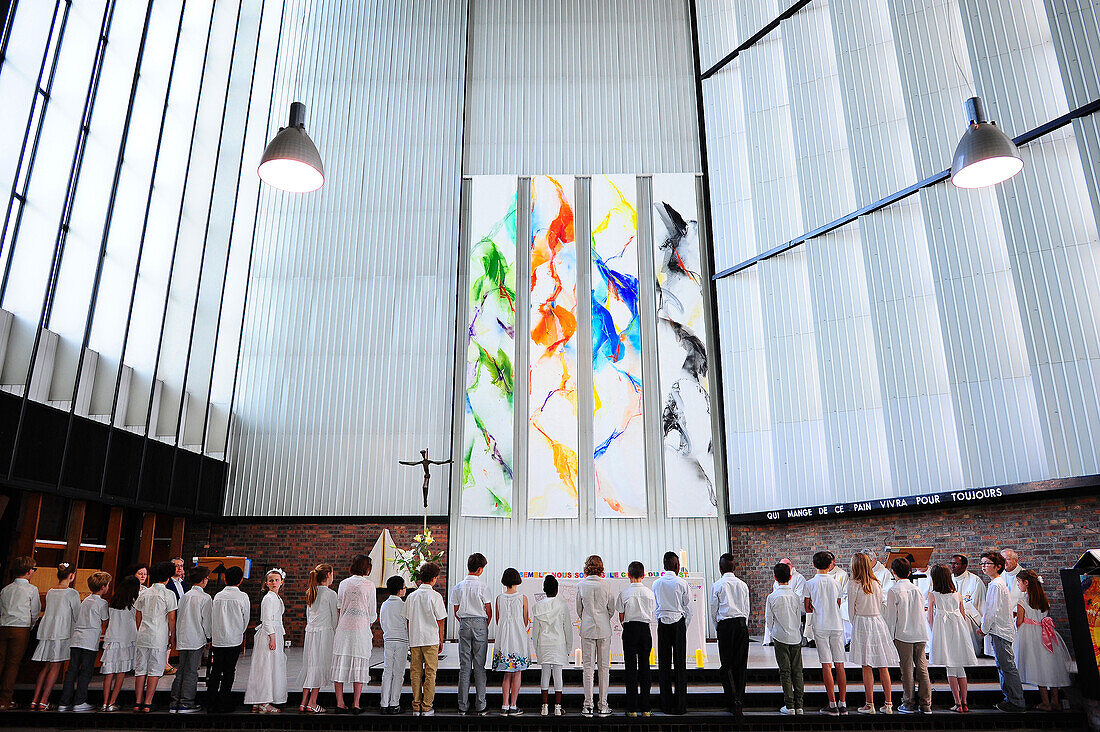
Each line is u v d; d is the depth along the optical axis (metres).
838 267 14.12
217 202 15.32
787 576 8.45
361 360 16.25
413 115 17.56
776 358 14.91
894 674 9.80
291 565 15.19
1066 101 11.06
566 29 18.25
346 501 15.52
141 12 12.41
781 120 15.80
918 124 12.75
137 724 8.16
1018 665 8.24
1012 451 11.03
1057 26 11.03
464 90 17.69
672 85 17.80
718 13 17.45
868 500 12.91
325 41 17.92
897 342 12.75
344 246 16.84
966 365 11.66
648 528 15.62
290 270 16.70
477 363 16.19
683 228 16.86
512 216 17.03
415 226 16.97
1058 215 10.84
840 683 8.14
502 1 18.31
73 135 11.12
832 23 14.67
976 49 12.04
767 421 15.20
